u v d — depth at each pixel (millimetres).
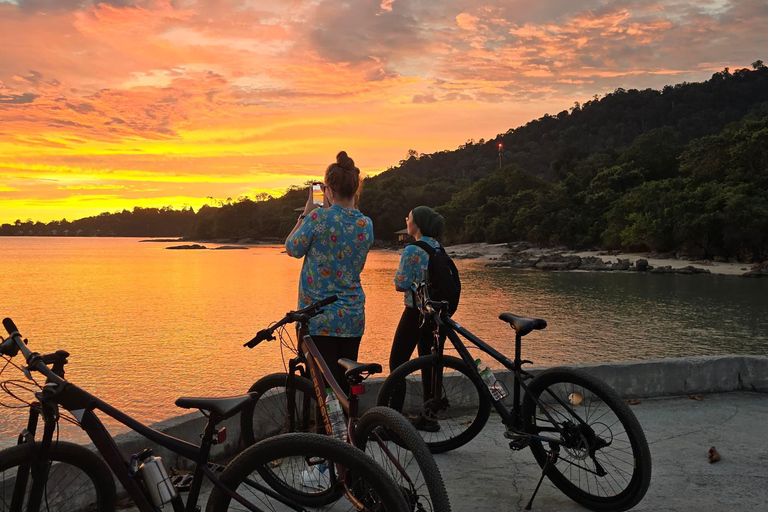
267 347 28141
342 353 3688
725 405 5418
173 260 116625
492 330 29359
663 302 38750
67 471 2922
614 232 83875
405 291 4680
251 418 4066
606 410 3611
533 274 61750
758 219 63094
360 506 2717
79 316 39906
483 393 4309
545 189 122312
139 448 3816
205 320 37406
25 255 149875
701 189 71938
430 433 4492
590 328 29781
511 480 3953
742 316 32938
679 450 4367
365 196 152125
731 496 3633
